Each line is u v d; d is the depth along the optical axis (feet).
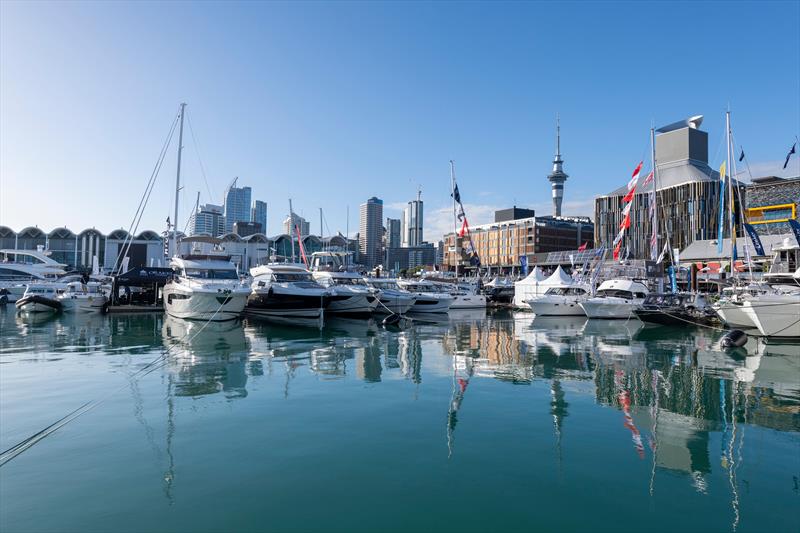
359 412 39.17
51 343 77.00
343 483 26.09
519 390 47.03
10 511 22.85
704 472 27.91
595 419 37.78
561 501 24.27
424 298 141.79
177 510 23.09
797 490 25.73
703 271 203.62
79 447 30.99
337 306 126.21
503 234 543.39
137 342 78.48
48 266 189.37
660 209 364.38
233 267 118.21
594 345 79.77
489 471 27.76
